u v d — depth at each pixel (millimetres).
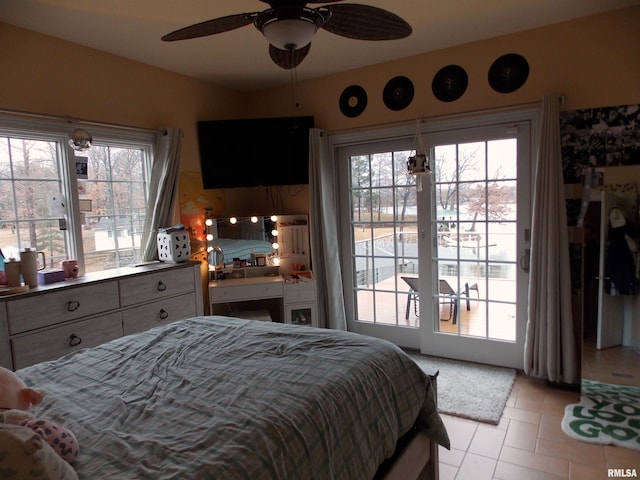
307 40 1524
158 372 1582
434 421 1742
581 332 2814
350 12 1510
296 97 3910
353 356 1634
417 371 1755
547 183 2799
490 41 3027
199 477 952
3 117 2420
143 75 3211
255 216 3941
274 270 3965
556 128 2738
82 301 2432
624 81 2639
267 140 3766
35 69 2564
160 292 2930
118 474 976
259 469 1030
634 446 2258
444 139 3322
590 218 2734
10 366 2111
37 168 2660
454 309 3477
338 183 3896
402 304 3748
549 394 2857
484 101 3096
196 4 2303
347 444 1307
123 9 2334
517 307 3188
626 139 2654
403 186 3602
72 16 2387
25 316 2168
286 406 1259
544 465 2146
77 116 2785
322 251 3822
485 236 3275
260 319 3617
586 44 2723
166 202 3266
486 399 2793
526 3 2492
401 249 3682
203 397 1356
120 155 3174
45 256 2689
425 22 2705
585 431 2400
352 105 3633
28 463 837
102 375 1583
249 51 3051
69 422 1229
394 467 1556
